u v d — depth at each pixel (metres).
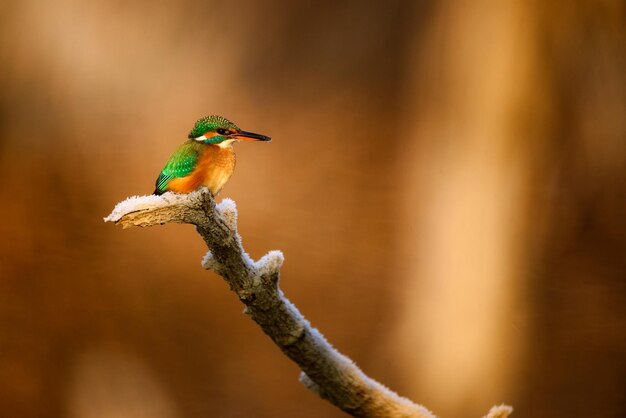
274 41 19.78
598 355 16.59
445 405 17.12
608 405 16.45
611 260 16.53
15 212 19.30
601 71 16.08
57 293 19.08
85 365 18.66
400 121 17.81
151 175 19.78
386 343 17.55
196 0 20.53
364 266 17.62
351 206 17.95
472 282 16.97
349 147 18.45
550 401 16.64
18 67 20.14
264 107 19.62
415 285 17.47
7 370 18.64
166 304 19.02
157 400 18.66
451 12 16.89
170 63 20.59
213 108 20.12
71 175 19.70
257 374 18.62
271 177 18.94
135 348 18.97
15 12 20.47
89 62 20.45
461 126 16.92
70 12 20.45
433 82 17.30
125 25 20.58
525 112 16.41
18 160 19.70
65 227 19.31
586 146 16.38
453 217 17.05
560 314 16.73
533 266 16.83
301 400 18.19
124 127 20.12
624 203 16.31
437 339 17.20
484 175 16.77
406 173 17.72
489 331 16.92
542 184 16.64
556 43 16.09
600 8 15.80
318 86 19.30
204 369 18.64
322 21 19.56
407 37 18.11
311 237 18.34
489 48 16.36
